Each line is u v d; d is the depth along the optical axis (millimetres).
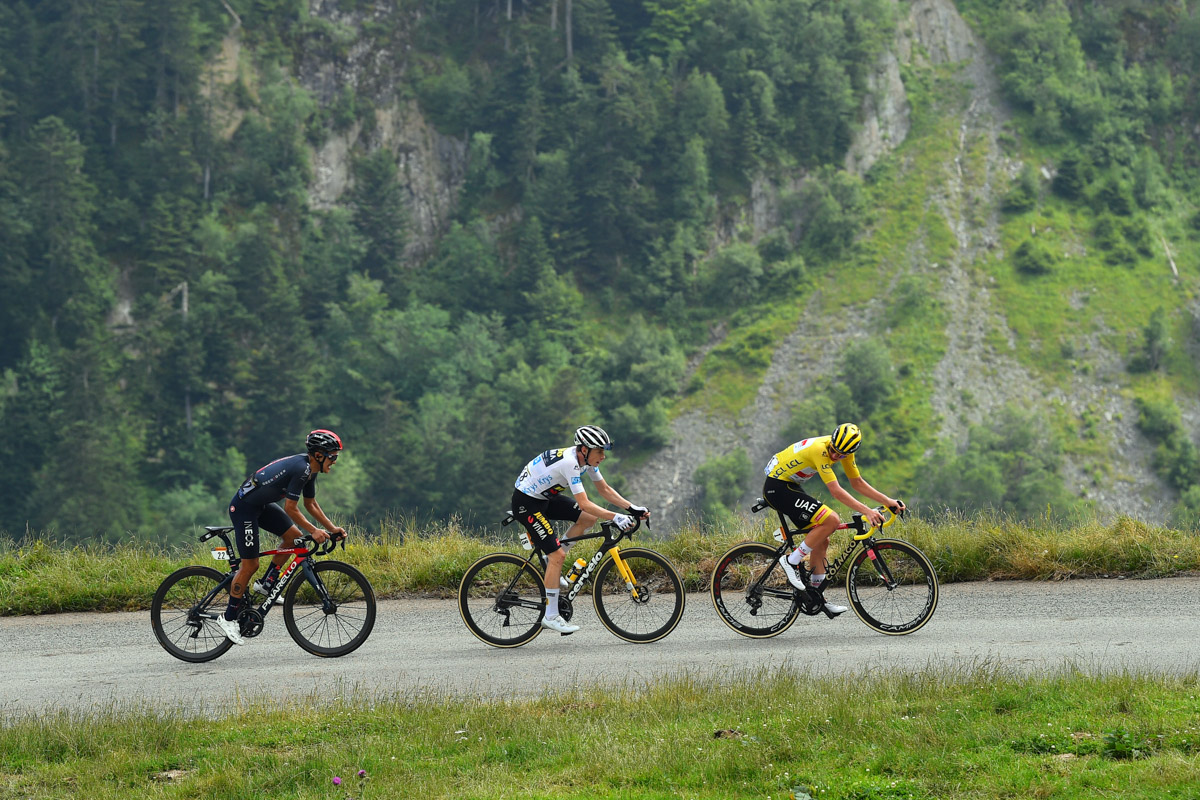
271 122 128750
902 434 102000
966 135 135000
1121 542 9930
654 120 136750
